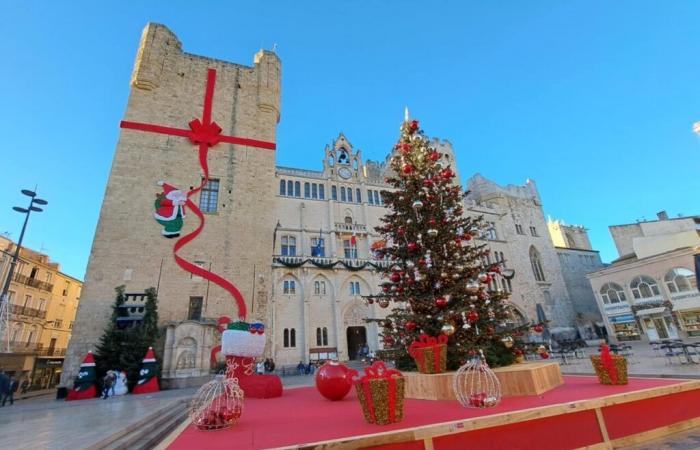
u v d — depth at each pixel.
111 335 18.56
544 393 7.43
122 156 23.34
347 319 37.34
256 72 30.27
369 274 39.47
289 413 7.45
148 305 19.83
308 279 36.66
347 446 4.21
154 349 19.30
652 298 34.91
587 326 50.53
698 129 20.20
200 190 24.73
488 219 53.78
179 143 25.30
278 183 42.75
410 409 6.60
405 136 12.48
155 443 6.69
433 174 11.53
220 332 21.12
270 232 25.58
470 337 9.23
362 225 43.91
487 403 6.19
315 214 42.81
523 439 5.04
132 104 24.94
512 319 10.34
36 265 41.09
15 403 20.06
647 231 41.56
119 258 21.05
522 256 53.47
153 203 23.03
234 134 27.23
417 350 8.52
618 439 5.62
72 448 5.03
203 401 6.37
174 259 22.20
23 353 33.44
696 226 38.25
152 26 27.11
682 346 14.34
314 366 31.86
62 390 17.58
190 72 27.70
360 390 5.73
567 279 57.97
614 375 7.93
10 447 5.29
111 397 16.17
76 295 48.41
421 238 10.31
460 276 9.78
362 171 48.94
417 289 10.16
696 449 5.17
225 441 4.97
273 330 33.19
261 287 23.78
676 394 6.73
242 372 11.86
